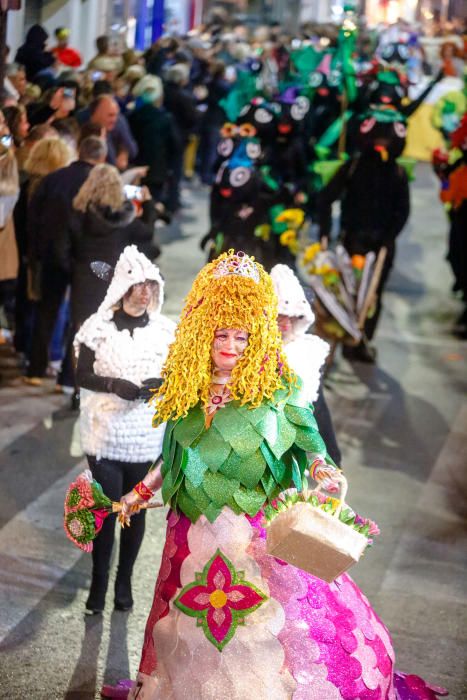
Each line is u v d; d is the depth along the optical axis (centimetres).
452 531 662
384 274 988
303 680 382
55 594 555
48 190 777
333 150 1228
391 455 783
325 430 491
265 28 2292
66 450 751
